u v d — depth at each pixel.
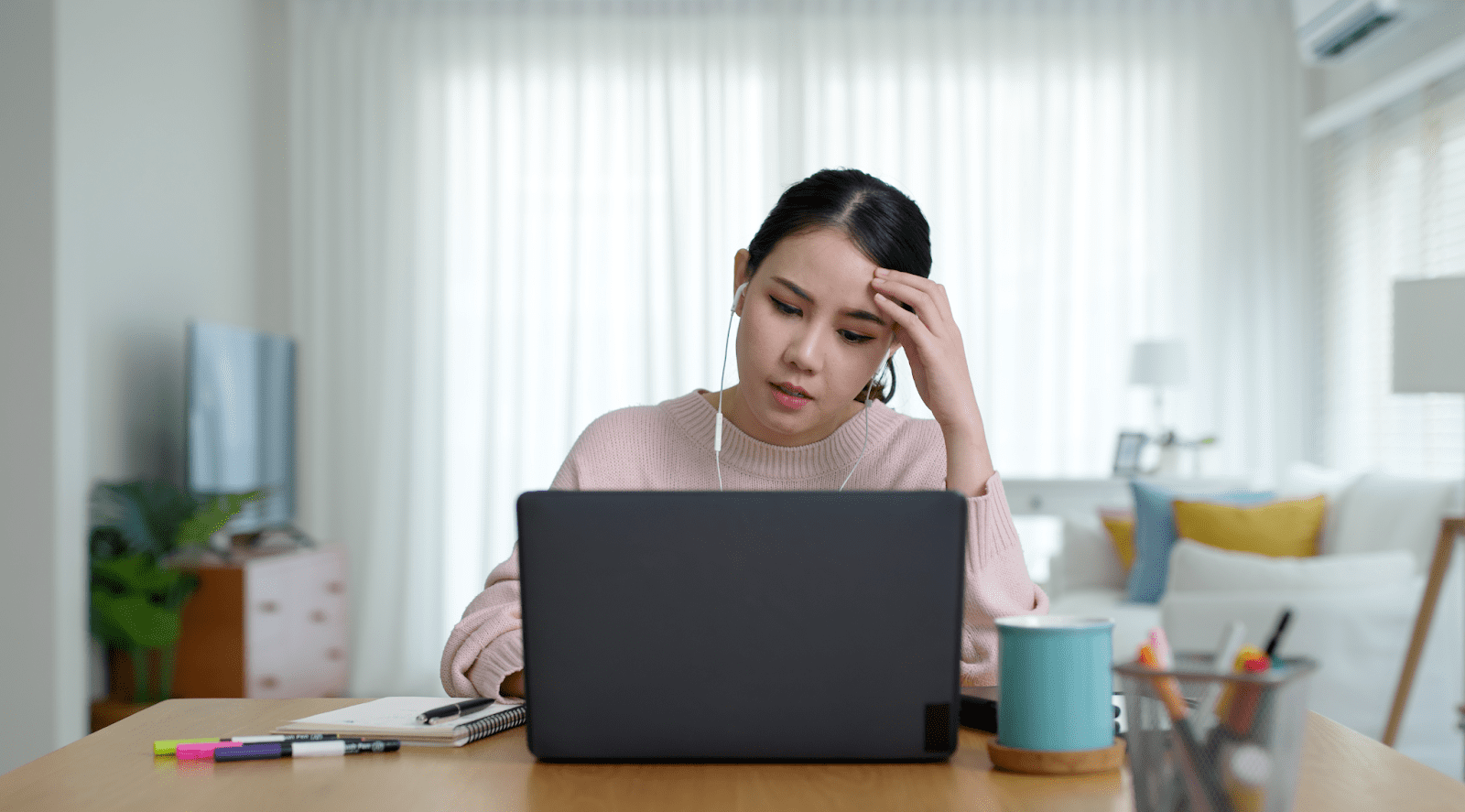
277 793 0.79
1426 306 3.03
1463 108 3.93
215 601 3.53
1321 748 0.90
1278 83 4.91
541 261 4.92
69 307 3.25
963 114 4.88
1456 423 4.00
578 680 0.85
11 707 3.16
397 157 4.92
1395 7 3.99
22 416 3.18
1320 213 4.85
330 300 4.89
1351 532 3.62
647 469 1.40
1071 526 4.16
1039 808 0.73
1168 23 4.93
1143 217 4.92
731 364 4.86
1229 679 0.66
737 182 4.92
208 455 3.79
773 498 0.84
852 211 1.14
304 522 4.85
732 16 4.94
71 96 3.26
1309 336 4.92
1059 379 4.86
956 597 0.84
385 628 4.83
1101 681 0.83
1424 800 0.75
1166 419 4.89
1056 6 4.93
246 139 4.85
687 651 0.84
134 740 0.96
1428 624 2.71
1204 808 0.67
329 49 4.92
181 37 4.26
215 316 4.55
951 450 1.13
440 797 0.77
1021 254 4.90
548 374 4.90
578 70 4.91
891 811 0.73
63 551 3.21
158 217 4.08
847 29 4.93
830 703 0.84
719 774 0.82
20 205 3.18
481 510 4.88
